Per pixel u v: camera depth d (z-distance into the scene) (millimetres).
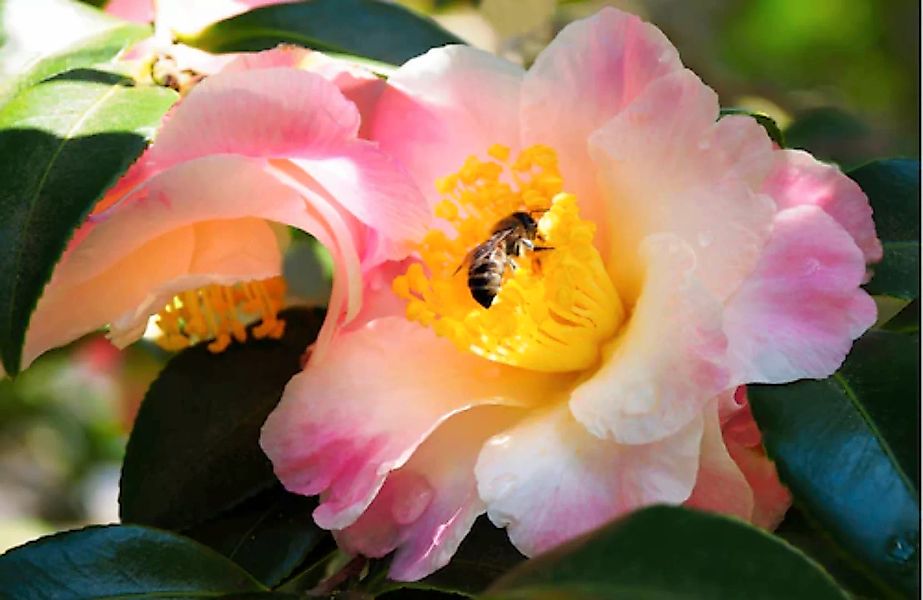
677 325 292
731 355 292
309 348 325
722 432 304
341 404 311
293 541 318
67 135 296
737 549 258
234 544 318
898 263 324
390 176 305
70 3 323
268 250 311
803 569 257
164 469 326
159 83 315
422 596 315
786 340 293
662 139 302
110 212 294
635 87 308
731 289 295
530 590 260
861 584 303
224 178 297
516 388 313
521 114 314
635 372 294
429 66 316
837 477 287
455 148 319
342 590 310
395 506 308
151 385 333
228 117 297
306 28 345
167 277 311
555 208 310
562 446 299
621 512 292
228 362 333
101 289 309
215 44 339
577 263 309
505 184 316
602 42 310
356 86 316
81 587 299
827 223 298
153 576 302
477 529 312
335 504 305
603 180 311
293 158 301
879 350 297
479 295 311
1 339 286
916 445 287
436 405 310
